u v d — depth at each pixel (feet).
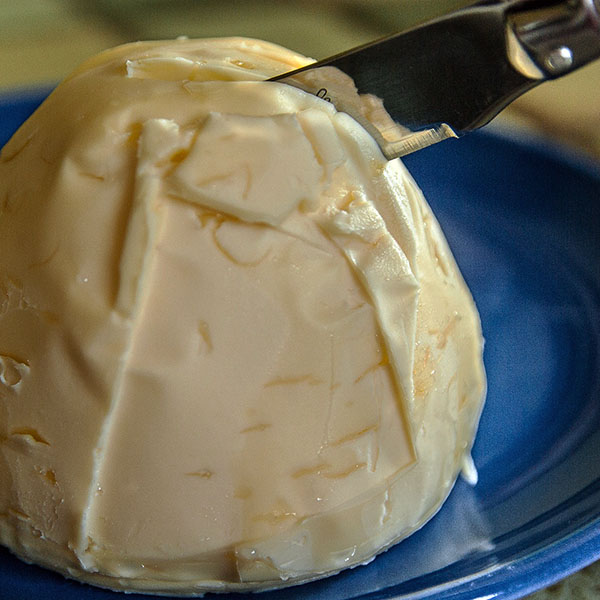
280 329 1.09
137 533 1.10
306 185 1.09
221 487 1.10
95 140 1.10
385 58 1.11
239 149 1.09
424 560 1.18
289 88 1.13
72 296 1.08
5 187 1.16
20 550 1.15
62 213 1.10
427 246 1.20
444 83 1.09
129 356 1.08
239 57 1.19
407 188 1.20
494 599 1.10
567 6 1.00
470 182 1.63
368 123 1.14
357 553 1.15
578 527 1.15
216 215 1.08
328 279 1.10
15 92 1.64
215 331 1.08
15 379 1.11
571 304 1.49
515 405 1.37
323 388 1.10
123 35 2.21
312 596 1.15
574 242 1.55
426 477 1.17
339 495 1.12
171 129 1.09
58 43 2.18
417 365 1.15
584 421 1.33
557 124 1.95
